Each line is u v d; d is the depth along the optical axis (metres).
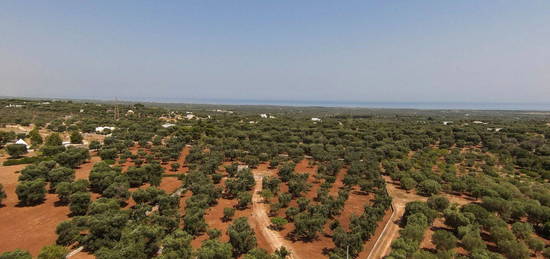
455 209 46.16
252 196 55.62
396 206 52.78
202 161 73.94
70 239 35.03
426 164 75.00
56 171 52.53
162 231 35.25
